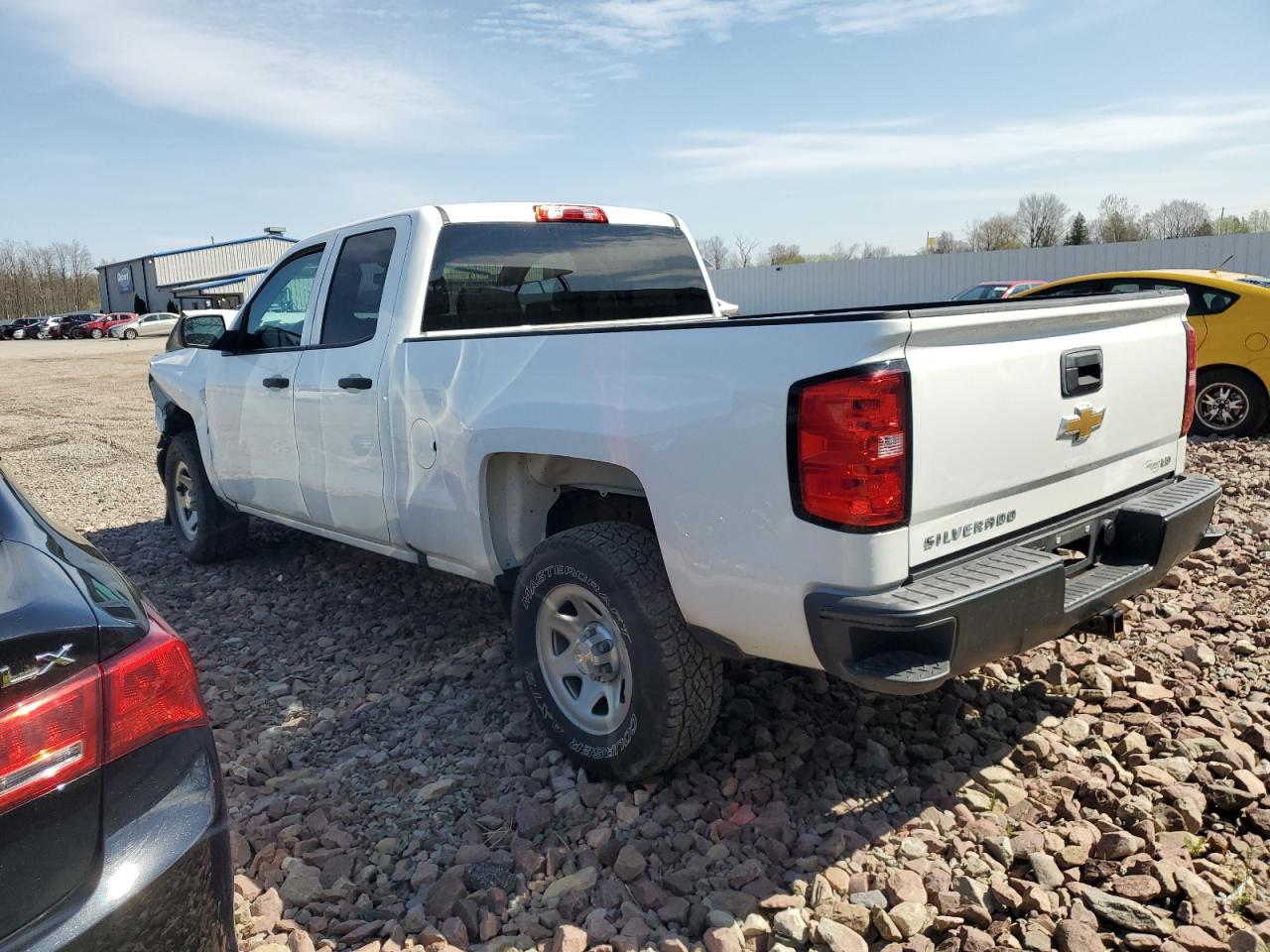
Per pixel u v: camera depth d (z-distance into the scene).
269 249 67.69
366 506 4.19
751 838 2.80
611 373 2.94
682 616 2.89
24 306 109.12
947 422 2.49
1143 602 4.47
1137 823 2.77
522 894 2.62
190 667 1.91
